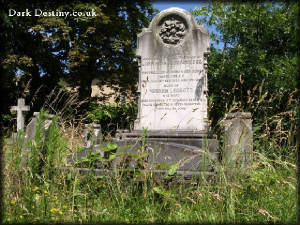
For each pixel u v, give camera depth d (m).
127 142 4.44
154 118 7.18
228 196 3.18
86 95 16.66
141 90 7.32
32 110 15.90
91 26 16.39
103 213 3.04
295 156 4.18
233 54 12.17
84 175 3.57
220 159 3.93
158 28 7.39
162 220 3.01
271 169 3.86
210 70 12.27
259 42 12.36
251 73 11.50
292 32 10.92
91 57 16.86
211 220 2.90
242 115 4.48
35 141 3.53
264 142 4.57
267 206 3.38
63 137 3.88
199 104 7.05
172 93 7.19
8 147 3.44
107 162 3.67
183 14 7.28
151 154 4.21
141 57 7.40
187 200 3.31
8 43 15.33
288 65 10.38
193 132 6.56
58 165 3.46
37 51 16.27
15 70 14.84
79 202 3.18
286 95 9.80
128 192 3.32
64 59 17.47
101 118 11.65
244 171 3.72
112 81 17.77
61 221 2.86
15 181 3.30
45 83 17.55
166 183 3.49
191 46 7.21
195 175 3.57
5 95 12.97
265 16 12.11
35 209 2.97
